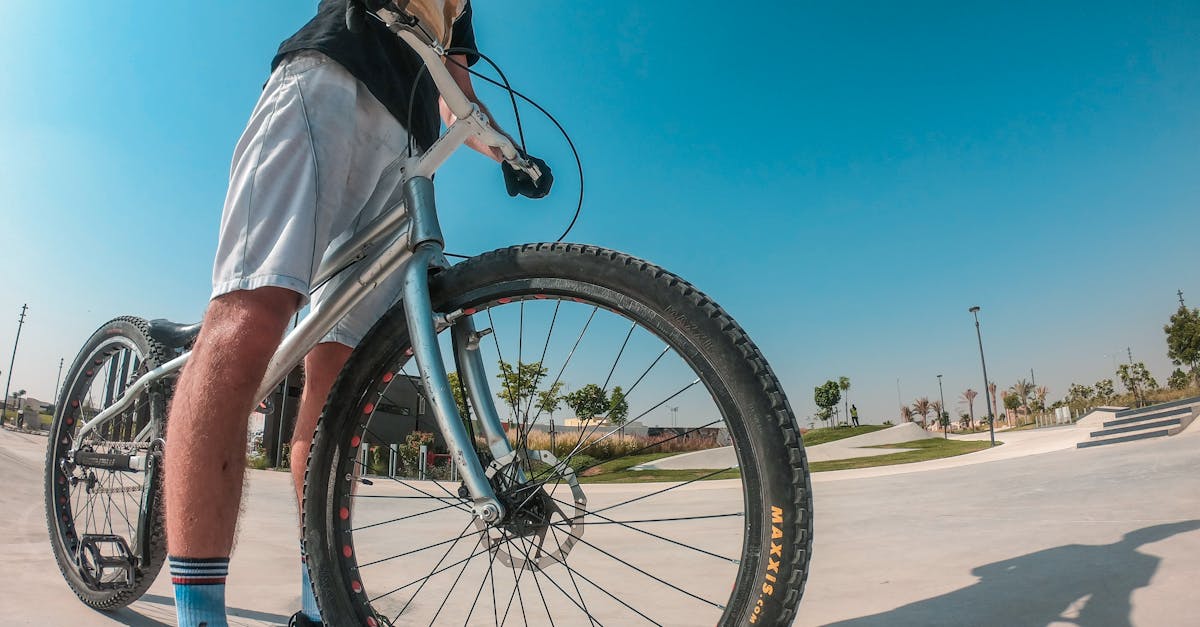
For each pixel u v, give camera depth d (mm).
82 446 1951
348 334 1557
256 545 2809
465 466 1072
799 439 945
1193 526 2127
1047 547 2092
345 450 1280
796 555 904
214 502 1055
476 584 2145
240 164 1238
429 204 1256
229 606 1788
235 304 1142
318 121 1262
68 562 1862
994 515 3070
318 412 1560
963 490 4504
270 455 9570
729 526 3492
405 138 1462
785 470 926
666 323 1052
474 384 1216
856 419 54219
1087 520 2551
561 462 1172
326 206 1265
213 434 1067
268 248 1169
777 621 904
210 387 1082
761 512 939
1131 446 7457
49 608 1697
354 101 1323
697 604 1816
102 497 1861
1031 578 1726
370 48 1347
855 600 1711
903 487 5305
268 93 1280
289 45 1292
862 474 9070
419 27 1107
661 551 2760
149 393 1688
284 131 1235
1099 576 1655
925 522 3062
